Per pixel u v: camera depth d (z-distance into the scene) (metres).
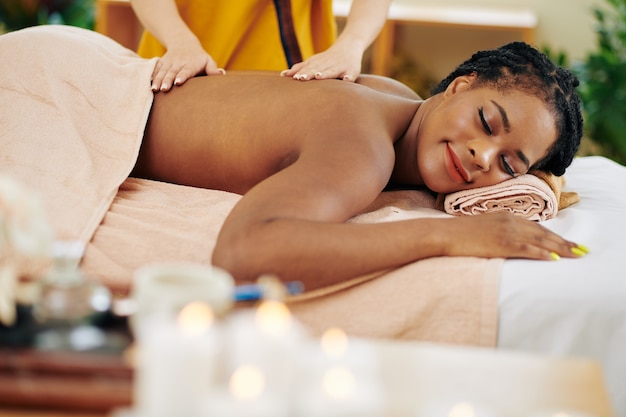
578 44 4.90
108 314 1.08
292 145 1.77
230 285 1.09
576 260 1.63
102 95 1.94
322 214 1.55
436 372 1.09
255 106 1.86
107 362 0.99
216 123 1.90
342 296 1.55
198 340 0.89
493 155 1.86
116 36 4.70
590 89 4.59
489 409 0.98
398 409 1.00
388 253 1.54
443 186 1.91
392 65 4.89
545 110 1.88
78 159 1.80
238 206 1.55
